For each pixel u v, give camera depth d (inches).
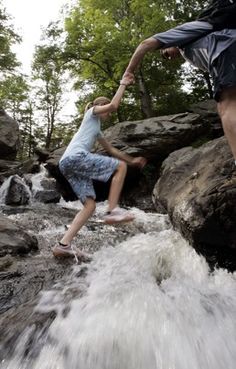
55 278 121.7
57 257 144.5
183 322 84.9
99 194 379.6
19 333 85.1
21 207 328.5
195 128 429.7
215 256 139.3
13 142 629.9
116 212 141.5
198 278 123.3
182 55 101.7
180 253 143.9
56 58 780.6
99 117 154.3
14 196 358.0
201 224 135.8
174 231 175.3
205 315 88.8
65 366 74.9
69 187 401.7
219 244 136.9
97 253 152.9
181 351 76.5
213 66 90.7
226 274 127.7
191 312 89.6
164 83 812.0
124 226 229.3
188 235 146.7
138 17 703.1
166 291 104.6
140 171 392.5
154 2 740.0
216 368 74.0
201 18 98.2
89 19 719.7
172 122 438.3
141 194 386.9
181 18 792.9
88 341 79.7
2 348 81.9
